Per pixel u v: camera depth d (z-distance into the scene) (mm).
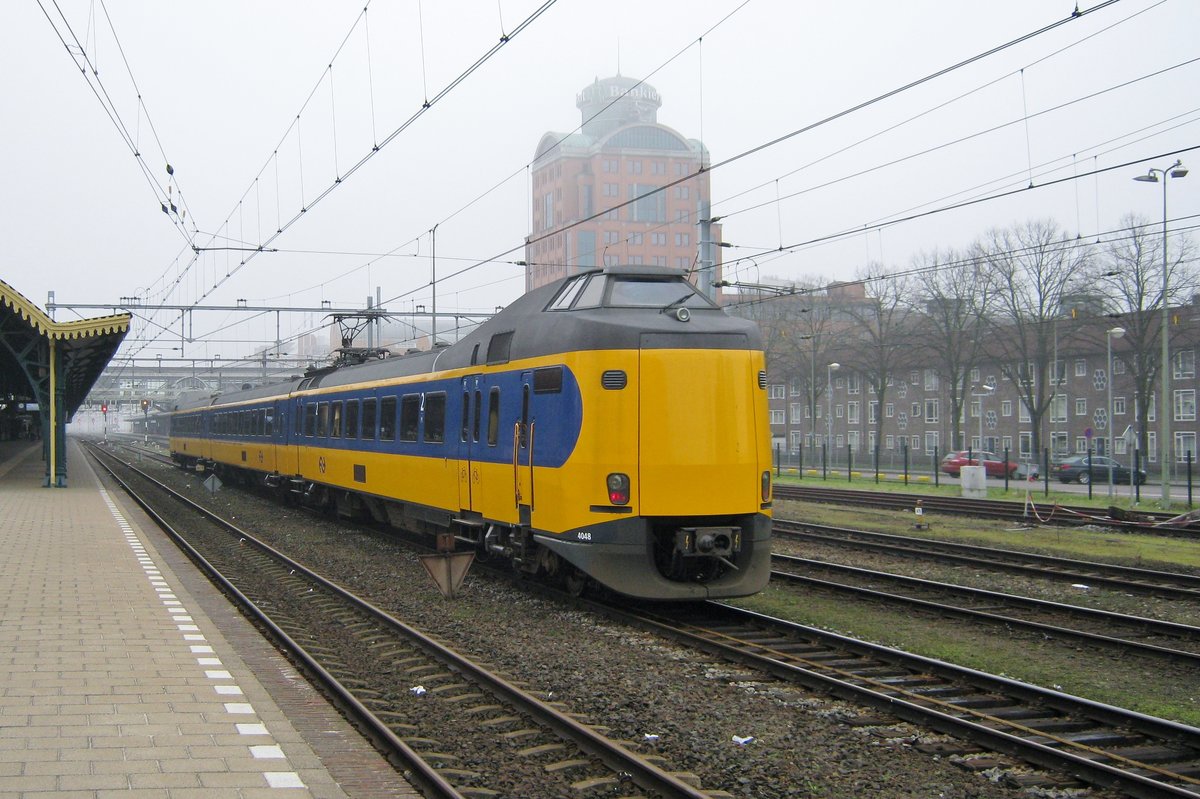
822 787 6496
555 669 9578
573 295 13086
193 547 19109
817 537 20469
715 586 11719
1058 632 11133
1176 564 16641
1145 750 7242
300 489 26859
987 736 7262
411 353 19875
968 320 54906
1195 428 53906
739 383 11945
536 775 6723
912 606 12875
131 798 5516
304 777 5930
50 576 13672
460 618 12164
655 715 7992
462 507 15219
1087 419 58719
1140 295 45906
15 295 26703
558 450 12211
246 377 78750
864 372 59250
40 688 7832
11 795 5516
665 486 11547
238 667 8695
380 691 8898
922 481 42281
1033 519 24609
